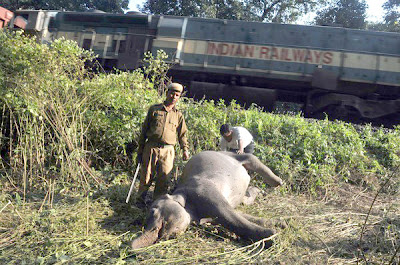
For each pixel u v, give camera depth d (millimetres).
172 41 12859
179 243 3650
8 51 5180
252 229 3807
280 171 6242
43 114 5328
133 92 6781
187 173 4754
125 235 3781
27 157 5441
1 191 4938
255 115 8320
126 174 5883
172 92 4734
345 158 6973
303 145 7027
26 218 4004
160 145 4762
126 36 13320
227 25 12742
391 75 11586
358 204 5547
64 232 3752
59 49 5711
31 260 3150
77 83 6246
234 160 5078
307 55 12078
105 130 6246
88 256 3229
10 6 31953
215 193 4094
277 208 5109
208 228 4020
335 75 11828
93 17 13648
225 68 12570
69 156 5246
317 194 5945
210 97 13109
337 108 12305
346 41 11969
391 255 3613
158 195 4844
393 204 5523
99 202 4703
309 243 3891
